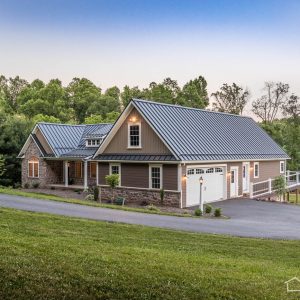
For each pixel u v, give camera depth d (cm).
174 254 1034
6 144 4000
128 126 2769
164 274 780
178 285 717
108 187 2853
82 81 9206
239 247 1243
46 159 3609
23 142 4081
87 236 1195
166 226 1608
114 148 2867
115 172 2844
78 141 3784
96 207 2095
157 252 1034
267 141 3659
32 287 634
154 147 2631
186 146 2620
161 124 2683
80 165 3638
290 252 1220
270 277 870
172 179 2527
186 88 7462
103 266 788
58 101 7719
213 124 3219
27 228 1217
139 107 2694
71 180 3650
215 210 2138
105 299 624
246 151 3164
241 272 895
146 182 2662
